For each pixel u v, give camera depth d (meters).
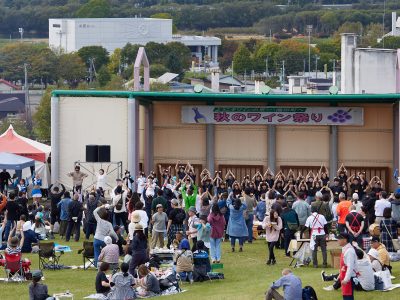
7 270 32.09
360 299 27.00
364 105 53.62
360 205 36.44
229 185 48.22
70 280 32.06
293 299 26.02
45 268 33.88
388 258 29.45
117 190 39.34
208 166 54.81
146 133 54.75
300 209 35.59
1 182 51.62
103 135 52.59
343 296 26.39
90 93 52.41
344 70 82.75
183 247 31.56
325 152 54.22
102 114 52.56
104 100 52.53
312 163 54.31
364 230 33.16
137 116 52.66
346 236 26.55
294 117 53.34
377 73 81.56
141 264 30.25
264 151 54.56
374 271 28.56
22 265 32.28
